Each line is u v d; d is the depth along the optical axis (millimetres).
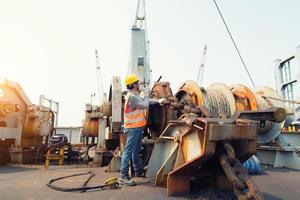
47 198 3297
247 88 6469
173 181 3486
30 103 7914
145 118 4531
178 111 4840
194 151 3352
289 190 4078
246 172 3021
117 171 5617
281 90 10695
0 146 7488
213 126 3061
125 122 4414
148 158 5066
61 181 4453
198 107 4266
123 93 6043
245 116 3674
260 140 7348
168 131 4145
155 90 5711
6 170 6230
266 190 4070
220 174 3572
